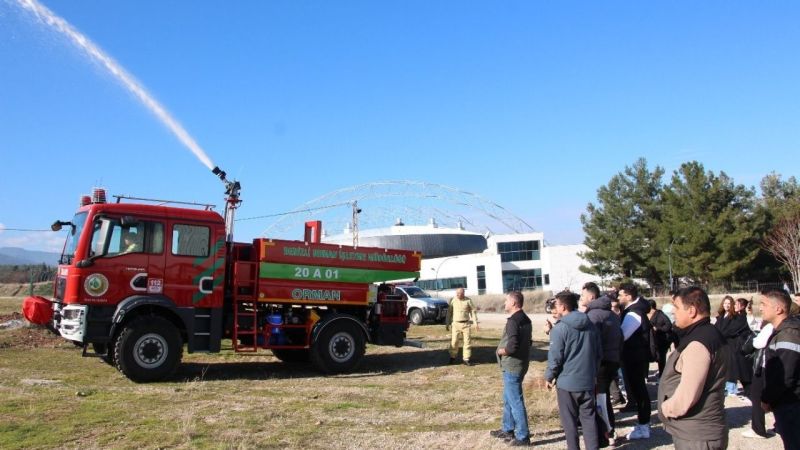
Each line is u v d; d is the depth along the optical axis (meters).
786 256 52.62
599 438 7.23
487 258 97.50
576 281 94.94
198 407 9.03
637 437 7.89
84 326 10.84
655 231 60.59
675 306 4.65
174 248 11.72
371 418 8.74
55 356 14.14
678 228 55.03
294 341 13.24
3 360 13.31
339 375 12.97
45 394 9.64
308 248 13.20
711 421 4.37
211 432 7.61
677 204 57.19
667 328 10.16
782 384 5.61
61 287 11.51
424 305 27.47
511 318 7.57
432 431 8.05
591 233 65.06
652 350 8.45
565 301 6.82
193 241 11.92
